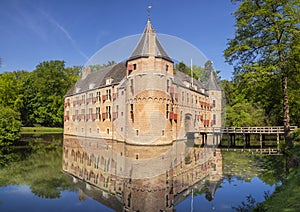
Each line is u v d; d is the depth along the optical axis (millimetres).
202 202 7000
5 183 9875
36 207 7172
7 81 44312
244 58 15719
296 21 13328
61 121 48406
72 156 16844
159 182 7887
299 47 13094
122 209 6328
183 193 7547
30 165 13633
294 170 9492
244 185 9125
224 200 7371
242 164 13422
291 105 21875
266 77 14570
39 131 43062
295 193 6703
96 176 10320
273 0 13555
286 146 14719
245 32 15305
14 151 19406
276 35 14117
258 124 26469
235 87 17234
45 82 48688
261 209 6266
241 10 15039
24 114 49094
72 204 7168
